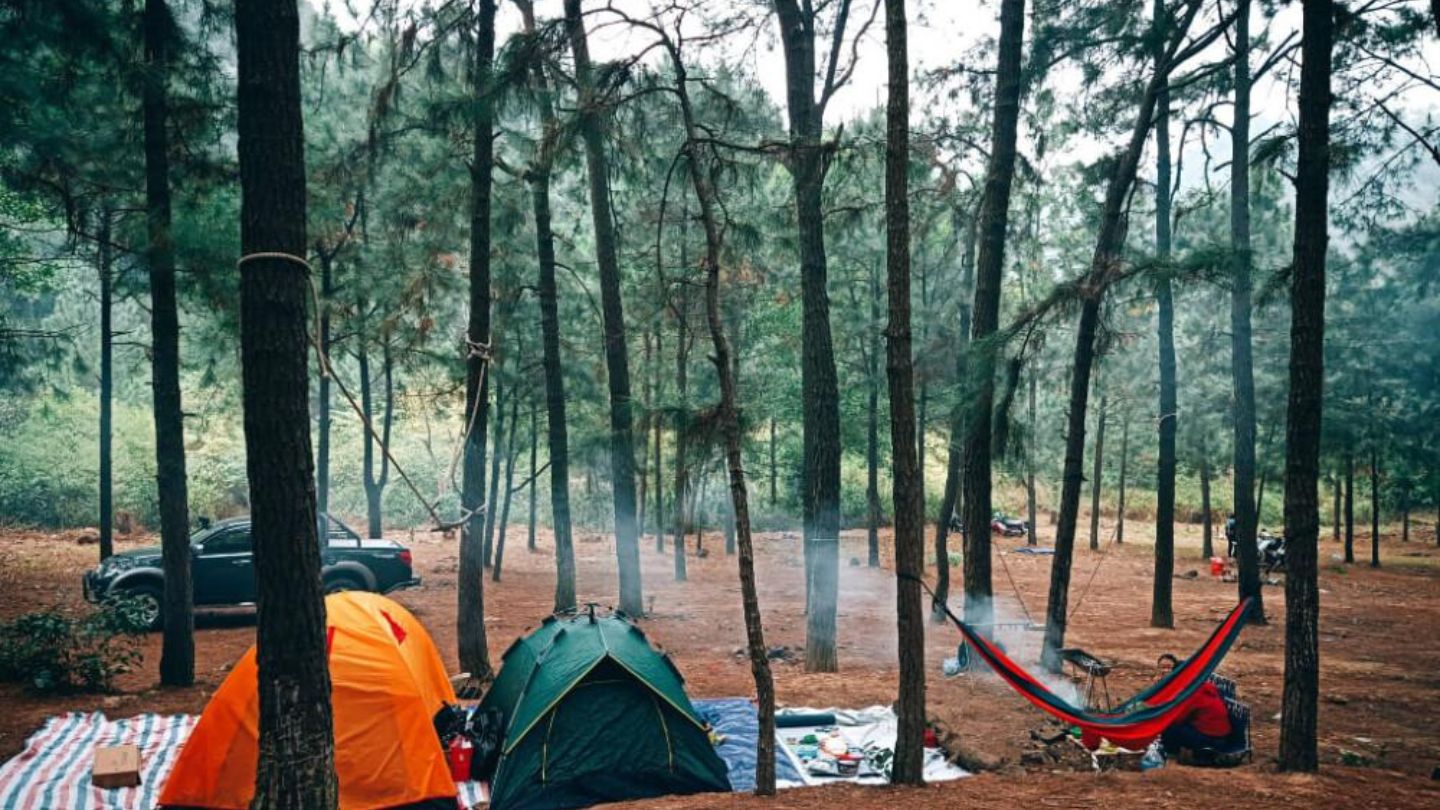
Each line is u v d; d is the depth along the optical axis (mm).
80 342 30703
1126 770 8453
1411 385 24688
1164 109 17438
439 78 11961
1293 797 7070
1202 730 9023
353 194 18578
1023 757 8727
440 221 16547
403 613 9781
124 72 10375
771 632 16531
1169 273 11141
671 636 16016
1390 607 20844
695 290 10047
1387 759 9109
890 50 7707
